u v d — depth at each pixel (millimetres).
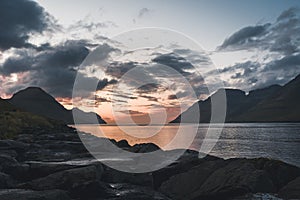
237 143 93750
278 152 67562
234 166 18953
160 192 19188
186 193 18562
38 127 51531
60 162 21000
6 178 17812
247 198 15867
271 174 18672
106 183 18453
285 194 16141
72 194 16484
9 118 51625
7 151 24750
